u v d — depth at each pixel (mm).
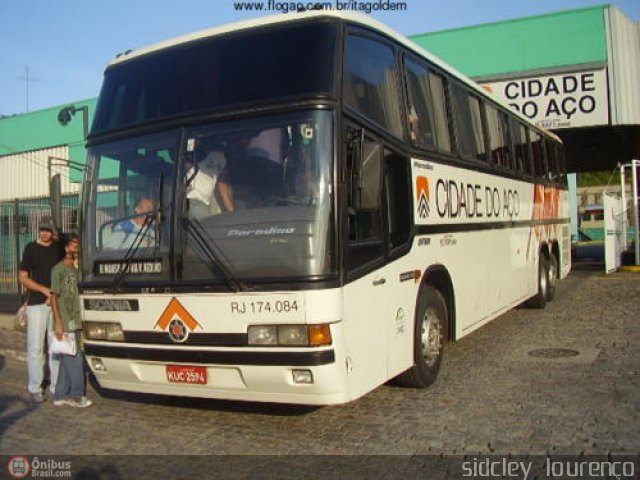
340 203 4969
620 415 5707
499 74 19188
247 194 5152
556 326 10258
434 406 6191
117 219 5750
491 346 8938
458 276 7531
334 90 5094
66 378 6891
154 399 6988
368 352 5363
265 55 5430
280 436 5570
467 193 7977
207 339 5133
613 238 18547
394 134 6078
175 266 5281
